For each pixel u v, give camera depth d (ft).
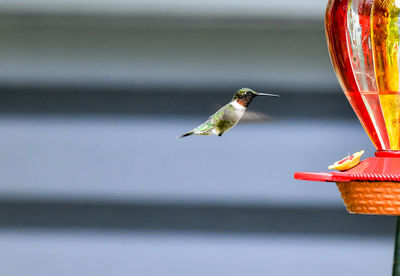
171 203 26.71
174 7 25.91
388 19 13.50
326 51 26.45
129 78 26.76
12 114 26.68
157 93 26.78
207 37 26.58
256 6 25.88
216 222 26.66
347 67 14.01
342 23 13.89
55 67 26.71
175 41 26.63
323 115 26.53
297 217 26.55
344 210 26.43
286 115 26.55
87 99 26.81
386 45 13.55
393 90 13.64
